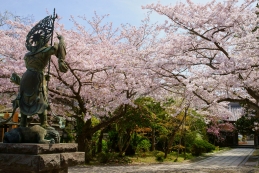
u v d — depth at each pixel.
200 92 10.42
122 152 18.70
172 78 11.65
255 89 11.05
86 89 14.06
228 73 9.48
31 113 5.44
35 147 4.65
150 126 18.23
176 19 9.70
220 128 32.78
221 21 9.05
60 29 13.51
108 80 13.25
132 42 15.41
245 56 9.75
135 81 12.41
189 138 22.64
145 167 14.76
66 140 17.05
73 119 18.36
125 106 14.78
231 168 14.77
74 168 13.52
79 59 11.87
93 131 15.09
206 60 10.83
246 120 29.36
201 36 9.66
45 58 5.64
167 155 20.25
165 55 10.55
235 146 39.19
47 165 4.64
